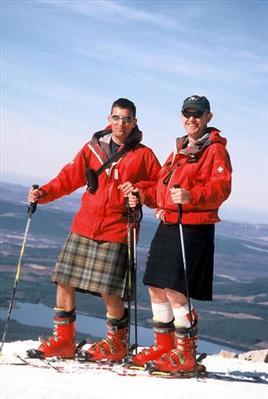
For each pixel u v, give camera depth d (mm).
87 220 4766
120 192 4719
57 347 4730
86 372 4066
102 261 4707
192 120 4180
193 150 4145
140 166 4762
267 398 3469
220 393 3441
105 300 4762
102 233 4727
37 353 4703
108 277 4684
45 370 4023
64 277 4742
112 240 4719
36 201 4961
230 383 3967
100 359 4723
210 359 6227
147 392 3266
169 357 4137
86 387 3273
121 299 4730
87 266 4734
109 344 4758
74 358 4773
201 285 4152
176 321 4164
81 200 4879
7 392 2865
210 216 4113
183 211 4117
